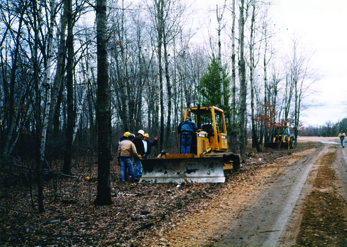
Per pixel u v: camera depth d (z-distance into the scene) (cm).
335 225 523
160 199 776
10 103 970
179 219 606
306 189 820
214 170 984
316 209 623
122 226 562
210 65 2723
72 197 786
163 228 552
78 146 1608
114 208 683
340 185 853
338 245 436
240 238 493
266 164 1508
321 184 876
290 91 3500
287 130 3041
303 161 1535
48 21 1128
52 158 1055
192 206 701
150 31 1942
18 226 531
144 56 2225
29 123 884
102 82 702
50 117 1112
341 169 1163
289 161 1585
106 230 540
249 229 534
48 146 1091
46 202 723
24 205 682
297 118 3822
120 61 1922
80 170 1310
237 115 2675
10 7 893
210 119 1240
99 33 702
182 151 1027
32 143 933
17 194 790
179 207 693
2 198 735
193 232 531
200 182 965
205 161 992
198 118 1091
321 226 521
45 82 965
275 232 509
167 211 660
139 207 693
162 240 493
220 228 548
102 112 706
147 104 2794
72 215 624
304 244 447
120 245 472
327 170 1142
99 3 710
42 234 504
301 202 688
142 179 1023
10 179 877
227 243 474
